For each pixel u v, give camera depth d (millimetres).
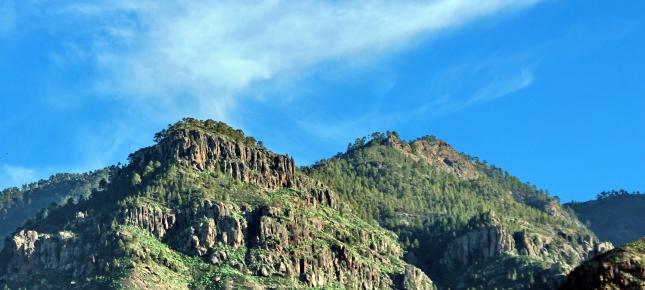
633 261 130875
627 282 129750
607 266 131375
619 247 135500
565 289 133500
